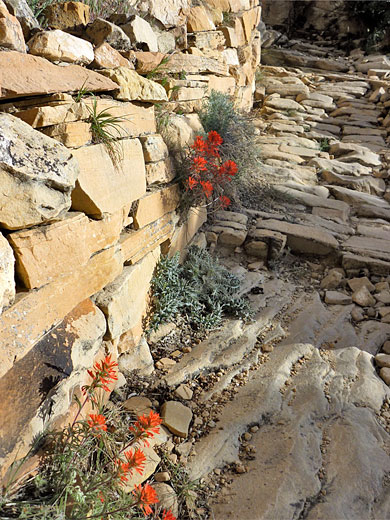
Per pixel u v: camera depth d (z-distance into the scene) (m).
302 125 7.84
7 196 1.85
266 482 2.33
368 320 3.83
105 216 2.55
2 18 2.09
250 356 3.23
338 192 5.68
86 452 2.10
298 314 3.74
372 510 2.24
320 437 2.62
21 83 2.08
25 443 1.86
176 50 4.22
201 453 2.51
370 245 4.68
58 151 2.11
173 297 3.51
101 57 2.80
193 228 4.13
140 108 3.11
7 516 1.77
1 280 1.79
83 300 2.46
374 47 11.91
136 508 2.20
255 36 8.47
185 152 3.79
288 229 4.67
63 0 2.98
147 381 2.95
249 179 5.42
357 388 2.99
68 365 2.16
